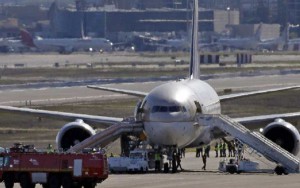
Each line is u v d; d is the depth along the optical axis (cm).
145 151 18288
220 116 18412
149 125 18062
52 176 14712
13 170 14875
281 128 18588
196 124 18312
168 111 17925
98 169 14562
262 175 17100
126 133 18350
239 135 18175
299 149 18600
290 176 16738
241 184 15062
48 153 14775
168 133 17888
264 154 17950
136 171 18038
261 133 18675
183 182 15525
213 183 15288
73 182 14688
